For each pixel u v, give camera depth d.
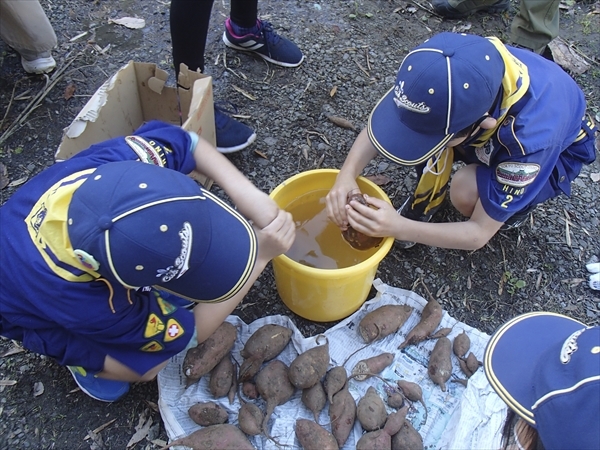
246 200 1.18
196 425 1.30
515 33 2.29
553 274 1.69
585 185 1.93
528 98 1.29
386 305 1.50
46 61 2.06
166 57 2.21
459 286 1.64
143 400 1.37
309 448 1.23
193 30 1.65
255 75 2.17
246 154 1.92
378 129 1.29
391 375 1.42
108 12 2.37
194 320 1.14
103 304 0.97
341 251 1.52
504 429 1.20
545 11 2.17
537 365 1.01
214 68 2.18
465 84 1.11
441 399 1.37
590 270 1.69
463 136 1.27
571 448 0.84
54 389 1.38
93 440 1.31
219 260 0.95
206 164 1.21
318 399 1.30
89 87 2.08
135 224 0.80
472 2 2.43
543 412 0.90
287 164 1.91
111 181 0.83
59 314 0.96
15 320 1.04
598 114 2.14
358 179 1.52
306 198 1.57
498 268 1.69
